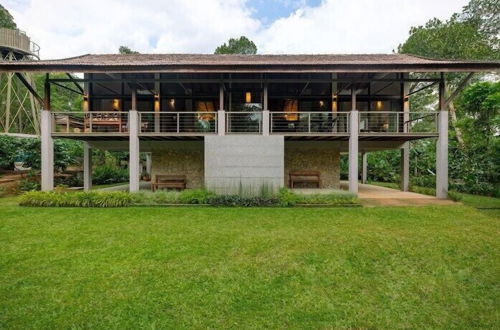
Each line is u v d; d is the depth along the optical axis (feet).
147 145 38.60
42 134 32.42
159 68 30.12
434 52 54.34
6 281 11.57
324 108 39.47
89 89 39.60
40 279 11.75
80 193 28.27
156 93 38.83
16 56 58.54
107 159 64.85
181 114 39.65
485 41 52.49
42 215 23.52
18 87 71.82
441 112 32.42
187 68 30.14
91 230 19.06
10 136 43.29
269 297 10.47
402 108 39.55
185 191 30.25
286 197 27.84
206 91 39.93
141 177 65.21
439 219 22.04
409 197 33.32
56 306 9.75
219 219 22.20
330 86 39.24
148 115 39.40
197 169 40.55
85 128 34.91
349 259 14.12
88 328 8.62
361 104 39.91
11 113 72.54
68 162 46.65
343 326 8.79
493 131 40.45
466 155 41.91
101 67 29.91
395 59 35.12
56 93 93.61
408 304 10.08
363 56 39.81
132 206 27.32
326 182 40.68
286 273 12.51
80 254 14.56
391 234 18.04
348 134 32.19
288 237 17.52
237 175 31.89
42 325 8.73
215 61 33.94
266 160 31.91
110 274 12.25
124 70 30.07
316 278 12.08
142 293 10.64
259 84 39.37
